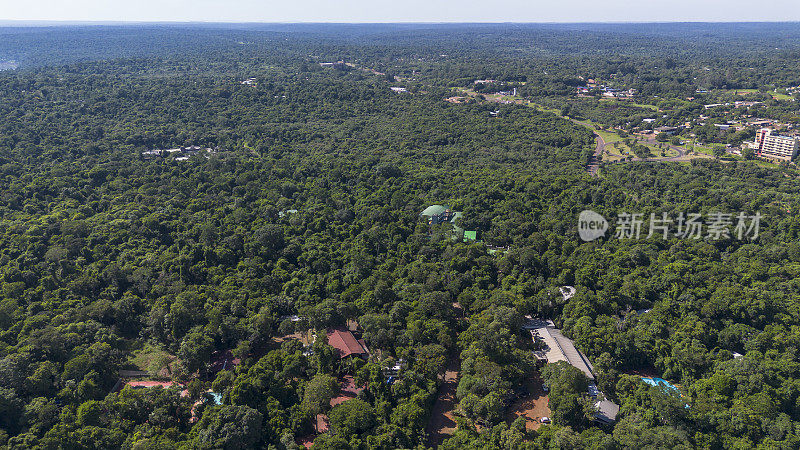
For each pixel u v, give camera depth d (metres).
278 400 114.81
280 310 150.75
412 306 146.00
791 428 105.25
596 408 112.69
